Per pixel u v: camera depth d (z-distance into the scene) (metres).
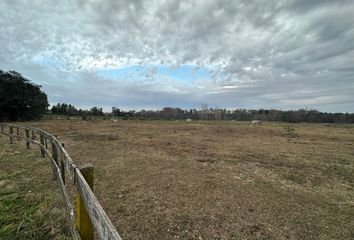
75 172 2.24
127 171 6.67
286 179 6.59
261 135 20.66
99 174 6.27
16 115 38.28
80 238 2.02
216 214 4.10
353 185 6.25
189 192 5.13
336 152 11.84
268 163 8.67
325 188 5.91
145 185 5.49
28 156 7.82
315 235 3.52
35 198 4.24
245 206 4.50
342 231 3.67
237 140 16.23
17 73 38.47
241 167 7.81
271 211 4.32
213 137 17.81
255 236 3.42
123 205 4.32
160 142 13.47
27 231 3.15
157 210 4.17
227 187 5.57
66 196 3.13
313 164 8.83
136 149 10.60
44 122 33.72
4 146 9.92
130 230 3.46
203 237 3.35
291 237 3.43
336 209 4.55
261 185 5.88
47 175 5.64
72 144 11.64
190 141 14.59
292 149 12.53
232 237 3.37
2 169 6.16
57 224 3.35
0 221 3.38
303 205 4.69
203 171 7.03
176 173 6.66
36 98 40.75
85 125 27.88
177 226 3.63
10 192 4.51
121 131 20.70
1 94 35.12
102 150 10.05
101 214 1.27
